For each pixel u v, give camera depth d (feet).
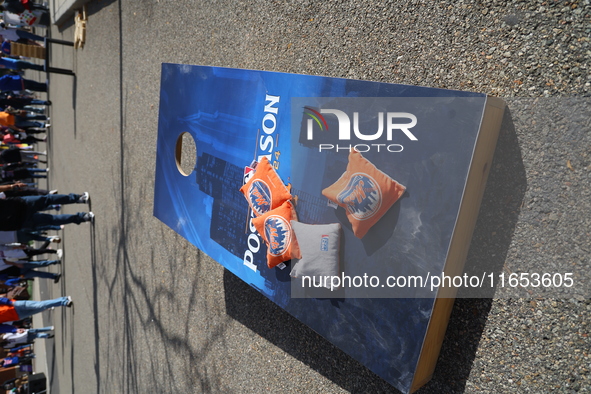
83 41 28.40
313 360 11.32
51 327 37.27
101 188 24.85
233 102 11.14
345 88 8.59
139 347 19.48
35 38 32.45
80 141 29.27
